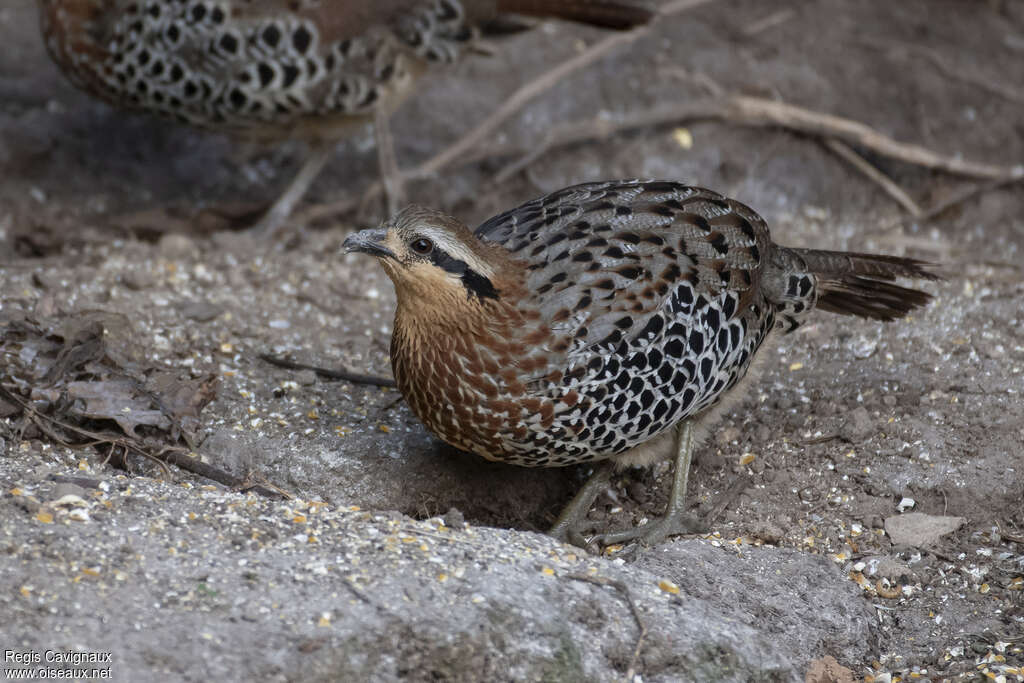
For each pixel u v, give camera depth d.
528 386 7.56
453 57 12.23
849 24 15.56
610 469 8.54
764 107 13.97
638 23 12.32
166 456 8.23
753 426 9.26
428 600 6.45
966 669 7.27
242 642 5.95
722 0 15.82
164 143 14.39
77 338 8.80
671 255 7.93
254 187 14.05
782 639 7.29
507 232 8.16
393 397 9.35
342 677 6.01
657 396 7.86
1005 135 14.46
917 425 9.02
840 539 8.23
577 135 13.90
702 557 7.79
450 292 7.40
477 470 8.64
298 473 8.34
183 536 6.74
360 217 13.26
